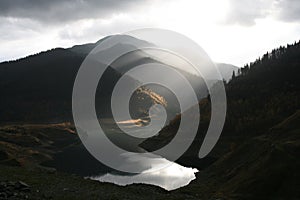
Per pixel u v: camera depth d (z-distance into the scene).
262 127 142.00
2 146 131.88
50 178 49.12
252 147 88.19
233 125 150.38
